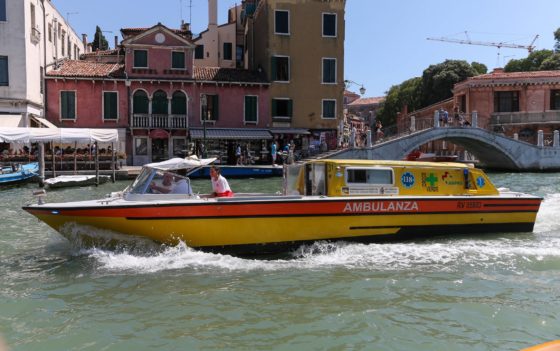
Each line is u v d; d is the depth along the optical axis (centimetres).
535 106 4047
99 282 702
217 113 3225
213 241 827
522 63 5634
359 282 710
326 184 902
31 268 770
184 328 557
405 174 947
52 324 568
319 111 3353
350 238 894
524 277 739
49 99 2997
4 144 2795
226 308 614
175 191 855
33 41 2864
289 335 541
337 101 3375
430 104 5794
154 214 794
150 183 851
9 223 1184
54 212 783
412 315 595
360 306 622
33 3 2870
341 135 3347
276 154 3150
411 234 932
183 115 3162
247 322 573
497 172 3231
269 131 3238
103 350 507
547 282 716
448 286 696
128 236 802
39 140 2159
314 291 673
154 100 3134
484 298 652
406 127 3134
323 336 539
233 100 3250
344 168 905
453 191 984
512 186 2200
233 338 533
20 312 602
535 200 1011
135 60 3098
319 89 3347
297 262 811
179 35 3138
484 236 986
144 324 568
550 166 3284
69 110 3022
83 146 2959
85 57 3834
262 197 862
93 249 822
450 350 511
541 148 3278
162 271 748
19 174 2219
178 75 3156
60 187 2184
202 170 2642
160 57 3127
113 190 2069
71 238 819
